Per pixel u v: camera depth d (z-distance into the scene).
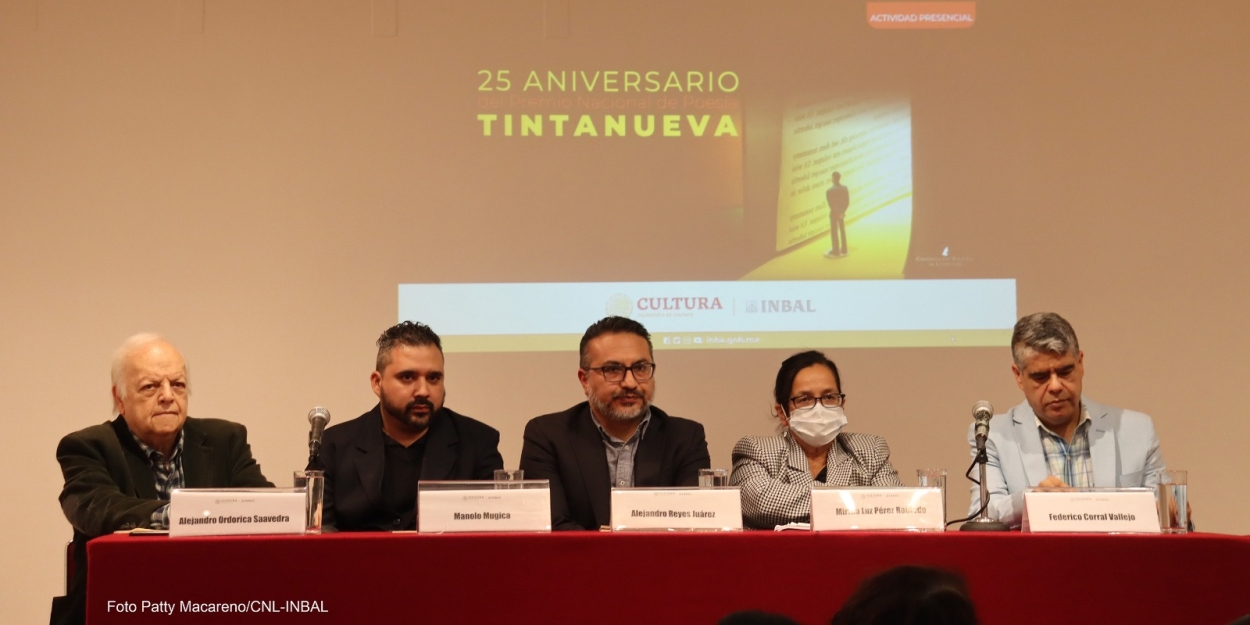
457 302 4.19
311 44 4.23
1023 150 4.25
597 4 4.29
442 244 4.21
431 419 3.06
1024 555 2.07
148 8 4.20
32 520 4.02
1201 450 4.16
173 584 2.00
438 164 4.23
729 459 4.18
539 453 3.08
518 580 2.05
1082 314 4.21
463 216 4.22
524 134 4.25
